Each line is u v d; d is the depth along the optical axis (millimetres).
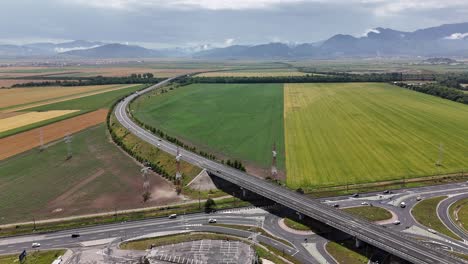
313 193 149625
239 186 159500
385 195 147875
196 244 112875
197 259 105438
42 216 137875
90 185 165625
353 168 173125
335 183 158000
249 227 127375
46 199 151750
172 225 130500
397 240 109625
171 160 188000
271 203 145875
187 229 127188
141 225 131125
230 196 152875
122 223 132625
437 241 115125
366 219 128625
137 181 170625
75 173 179250
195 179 165500
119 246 117312
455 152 192375
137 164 193000
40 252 114938
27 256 112562
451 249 110375
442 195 147250
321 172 169250
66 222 133375
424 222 126875
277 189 147375
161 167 184625
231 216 136000
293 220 131750
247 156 193500
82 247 117375
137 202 149250
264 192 143500
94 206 145750
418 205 139375
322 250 112438
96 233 126188
